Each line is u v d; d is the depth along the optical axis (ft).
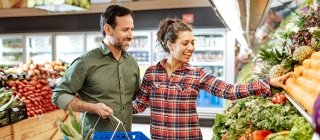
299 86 5.90
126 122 8.19
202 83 7.33
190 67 7.45
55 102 7.89
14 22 27.45
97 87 7.89
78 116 15.02
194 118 7.43
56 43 26.78
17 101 12.25
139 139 6.93
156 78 7.65
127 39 7.72
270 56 8.57
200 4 23.41
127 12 7.65
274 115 6.72
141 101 8.13
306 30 7.68
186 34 6.97
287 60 7.24
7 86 13.74
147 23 25.17
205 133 21.59
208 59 24.62
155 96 7.59
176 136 7.38
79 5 14.30
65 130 6.87
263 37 30.45
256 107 7.71
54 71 17.02
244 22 13.89
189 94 7.32
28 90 13.91
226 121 8.70
